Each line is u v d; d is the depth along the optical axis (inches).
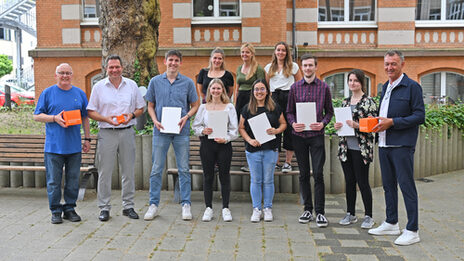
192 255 167.5
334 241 183.9
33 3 1238.9
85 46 547.5
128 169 218.4
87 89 552.1
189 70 532.7
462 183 307.9
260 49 520.4
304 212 213.8
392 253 169.9
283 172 252.5
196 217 219.1
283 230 198.8
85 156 273.0
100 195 212.5
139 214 223.8
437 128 337.7
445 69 538.6
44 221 210.5
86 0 552.4
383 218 221.0
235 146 268.4
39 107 205.9
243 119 221.5
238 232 195.5
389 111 186.7
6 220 211.9
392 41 533.6
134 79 318.3
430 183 309.3
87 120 223.9
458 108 367.2
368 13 542.3
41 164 281.6
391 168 191.8
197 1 536.7
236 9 536.7
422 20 538.6
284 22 521.7
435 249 174.6
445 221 215.0
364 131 184.2
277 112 216.7
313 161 209.2
